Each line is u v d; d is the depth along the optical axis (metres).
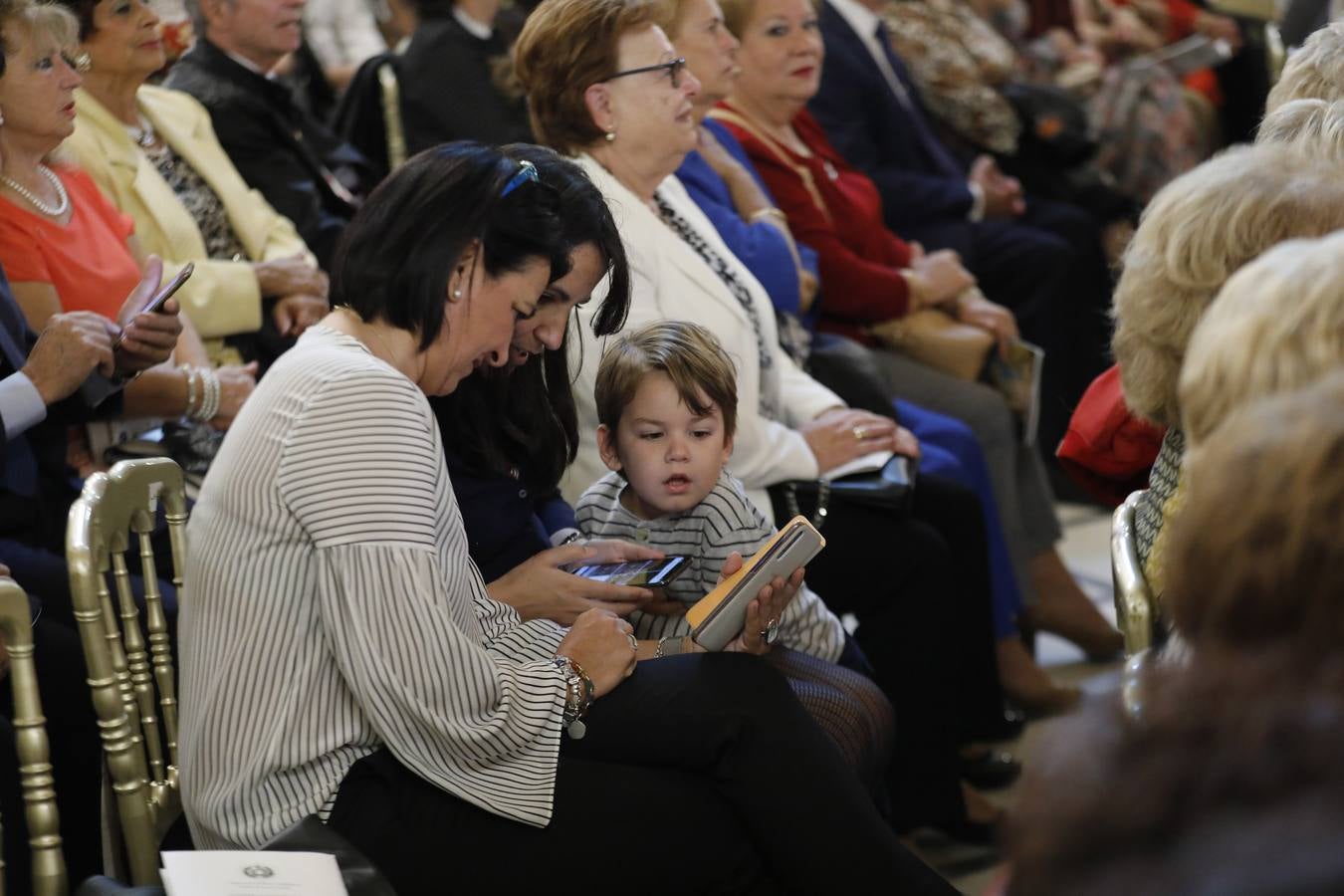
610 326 4.97
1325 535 2.12
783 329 7.36
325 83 10.89
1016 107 11.30
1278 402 2.28
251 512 4.04
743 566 4.70
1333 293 2.73
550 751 4.19
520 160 4.56
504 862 4.10
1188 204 3.88
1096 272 11.27
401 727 4.01
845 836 4.26
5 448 5.16
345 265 4.27
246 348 7.38
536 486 5.37
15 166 6.10
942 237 10.04
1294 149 4.22
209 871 3.57
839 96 9.91
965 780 7.21
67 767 5.09
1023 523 8.61
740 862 4.34
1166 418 4.05
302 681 4.05
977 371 8.54
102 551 4.32
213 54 8.12
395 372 4.11
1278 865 1.90
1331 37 5.51
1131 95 11.77
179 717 4.35
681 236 6.77
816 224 8.36
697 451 5.20
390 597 3.94
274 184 8.12
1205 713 2.10
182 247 7.11
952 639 6.70
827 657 5.60
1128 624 3.95
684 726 4.30
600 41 6.21
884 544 6.55
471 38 9.27
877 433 6.79
